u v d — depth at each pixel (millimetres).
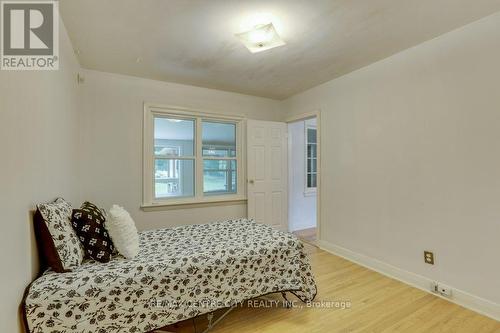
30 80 1450
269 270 2080
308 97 3932
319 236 3689
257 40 2219
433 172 2375
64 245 1566
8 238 1168
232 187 4207
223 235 2379
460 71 2180
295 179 4754
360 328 1904
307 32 2264
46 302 1355
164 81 3553
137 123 3395
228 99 4055
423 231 2459
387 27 2186
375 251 2918
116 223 1813
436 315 2047
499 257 1970
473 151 2105
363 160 3051
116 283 1524
